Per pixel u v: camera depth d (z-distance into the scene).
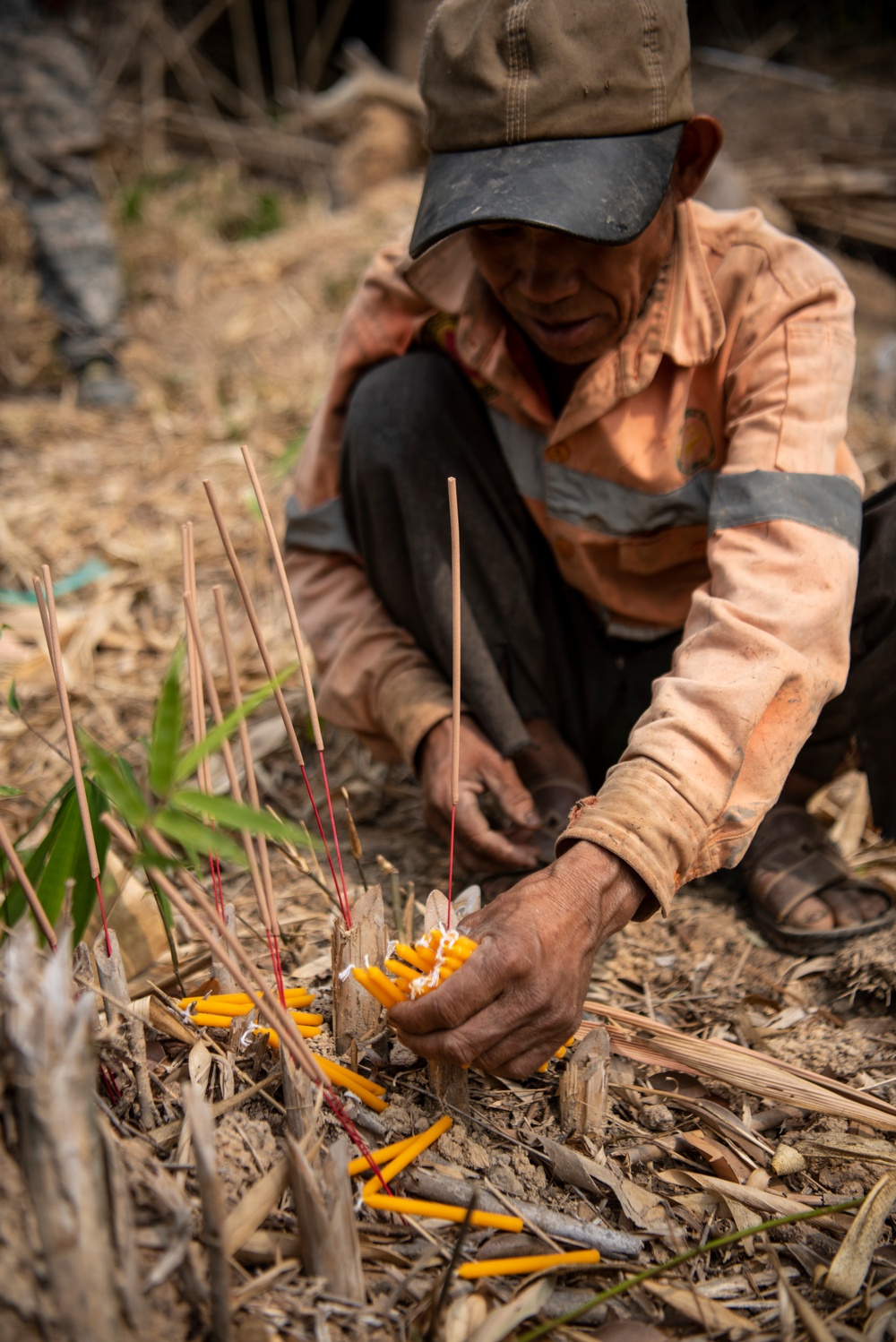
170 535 2.91
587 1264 1.06
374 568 1.70
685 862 1.13
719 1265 1.10
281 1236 1.03
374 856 1.77
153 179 6.25
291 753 2.10
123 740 2.15
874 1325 1.03
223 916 1.31
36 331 3.88
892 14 7.91
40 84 3.85
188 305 4.58
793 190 5.47
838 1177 1.22
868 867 1.76
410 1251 1.06
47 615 1.07
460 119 1.28
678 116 1.30
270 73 8.74
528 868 1.54
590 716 1.78
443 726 1.58
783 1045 1.42
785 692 1.20
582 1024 1.36
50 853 1.27
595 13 1.24
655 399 1.48
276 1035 1.17
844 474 1.41
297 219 5.84
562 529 1.59
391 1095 1.21
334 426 1.77
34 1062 0.82
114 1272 0.85
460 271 1.57
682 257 1.42
